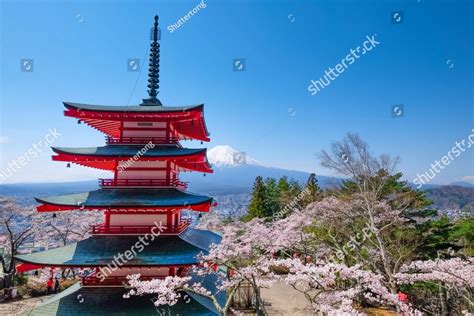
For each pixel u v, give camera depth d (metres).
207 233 25.48
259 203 61.03
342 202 29.80
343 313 12.79
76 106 18.12
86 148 19.23
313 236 28.81
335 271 16.08
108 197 17.88
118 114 18.47
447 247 29.34
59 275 38.41
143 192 18.39
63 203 16.89
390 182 34.03
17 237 34.31
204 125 20.95
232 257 18.50
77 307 15.58
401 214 29.64
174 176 20.83
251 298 26.88
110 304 15.76
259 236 24.16
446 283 19.59
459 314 19.73
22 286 32.75
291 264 16.91
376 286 15.80
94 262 15.88
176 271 17.56
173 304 15.37
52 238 39.94
